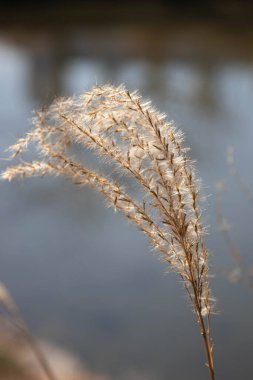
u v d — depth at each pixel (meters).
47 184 12.12
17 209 11.35
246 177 10.81
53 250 9.89
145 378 6.42
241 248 8.09
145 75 20.53
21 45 26.92
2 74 21.75
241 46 25.22
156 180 1.04
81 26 29.75
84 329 7.52
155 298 8.19
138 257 9.49
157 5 32.28
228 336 6.92
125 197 1.06
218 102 16.84
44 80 20.31
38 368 5.92
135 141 1.02
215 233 8.44
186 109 15.97
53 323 7.77
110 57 24.23
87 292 8.52
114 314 7.95
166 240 1.07
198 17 30.58
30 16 31.62
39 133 1.08
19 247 10.02
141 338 7.30
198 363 6.68
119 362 6.78
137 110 1.02
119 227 10.59
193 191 1.05
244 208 9.40
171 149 1.03
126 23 30.00
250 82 19.16
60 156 1.08
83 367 6.54
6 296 1.65
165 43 26.16
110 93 1.03
